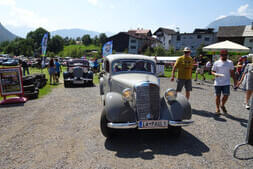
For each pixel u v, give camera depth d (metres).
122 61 5.10
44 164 3.06
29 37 127.19
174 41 49.91
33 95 7.96
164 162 3.15
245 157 3.35
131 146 3.72
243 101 7.60
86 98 7.96
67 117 5.43
